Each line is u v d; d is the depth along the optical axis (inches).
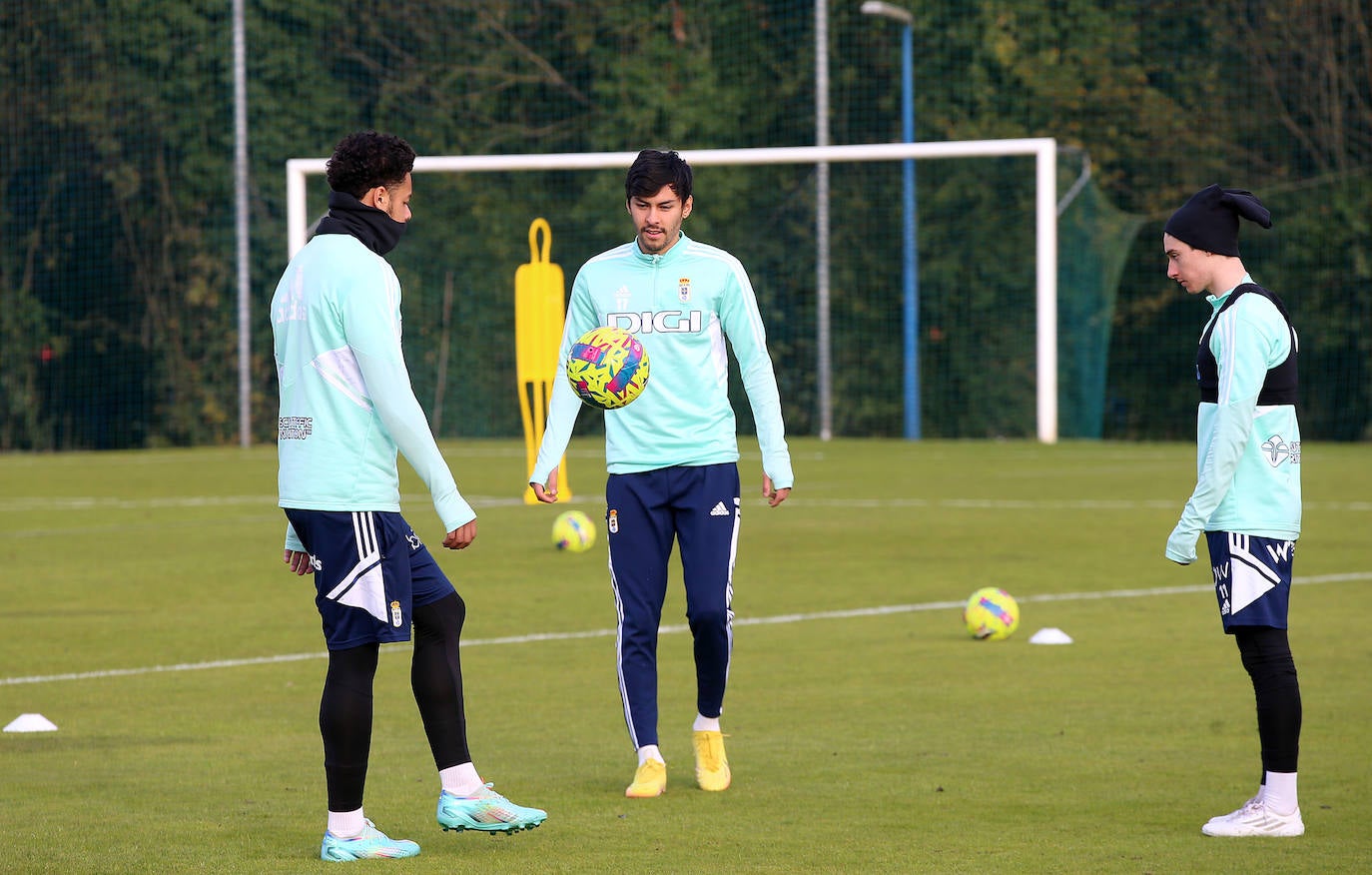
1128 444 4288.9
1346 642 1379.2
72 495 3078.2
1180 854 773.9
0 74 5477.4
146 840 806.5
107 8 5467.5
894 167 5497.1
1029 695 1178.0
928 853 778.2
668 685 1237.7
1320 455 3949.3
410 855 776.3
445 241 5561.0
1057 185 4628.4
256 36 5497.1
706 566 932.6
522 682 1255.5
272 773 958.4
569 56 5949.8
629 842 802.8
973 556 2034.9
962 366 5393.7
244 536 2352.4
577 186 5762.8
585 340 935.7
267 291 5383.9
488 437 5364.2
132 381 5506.9
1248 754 988.6
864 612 1593.3
